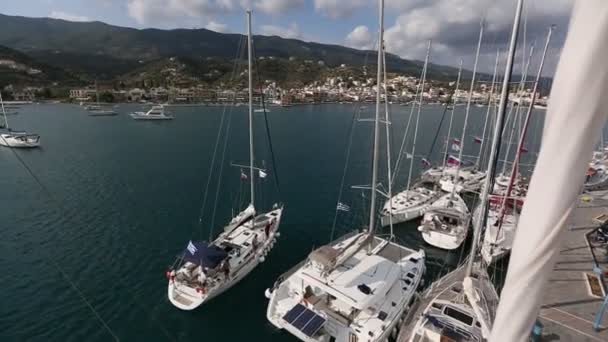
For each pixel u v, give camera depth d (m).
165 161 40.88
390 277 13.14
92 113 91.75
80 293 15.36
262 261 17.39
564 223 1.69
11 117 80.12
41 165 37.72
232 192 29.98
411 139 53.22
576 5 1.49
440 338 10.48
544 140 1.71
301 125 76.69
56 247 19.52
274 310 12.59
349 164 40.09
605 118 1.50
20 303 14.62
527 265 1.85
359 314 12.35
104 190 29.66
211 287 14.37
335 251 13.57
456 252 19.17
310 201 27.97
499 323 2.06
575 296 12.93
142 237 20.95
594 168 28.28
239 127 72.50
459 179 28.64
